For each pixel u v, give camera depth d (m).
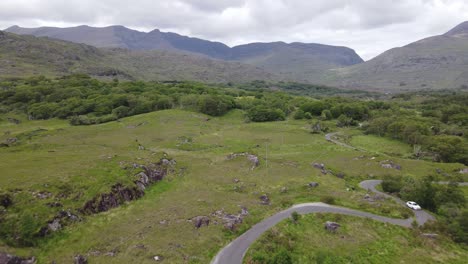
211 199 62.66
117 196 56.72
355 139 149.88
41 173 58.50
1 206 43.84
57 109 167.12
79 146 100.62
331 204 65.38
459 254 52.91
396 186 79.62
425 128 142.25
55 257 39.31
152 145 116.19
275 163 91.81
